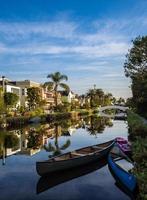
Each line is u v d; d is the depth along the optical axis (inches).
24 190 678.5
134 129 1040.2
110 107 5260.8
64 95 5689.0
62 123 2837.1
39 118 2802.7
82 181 738.8
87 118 3828.7
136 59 1256.2
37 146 1357.0
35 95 3476.9
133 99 1637.6
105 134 1873.8
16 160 1016.9
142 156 553.0
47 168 766.5
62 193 653.3
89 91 6151.6
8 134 1838.1
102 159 944.9
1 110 2361.0
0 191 669.3
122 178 654.5
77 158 832.9
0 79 3794.3
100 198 614.5
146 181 425.4
